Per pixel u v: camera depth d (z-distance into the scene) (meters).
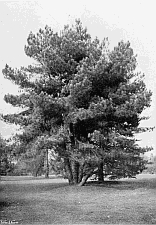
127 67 25.59
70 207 15.72
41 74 27.02
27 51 27.08
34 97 23.48
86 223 11.69
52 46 26.42
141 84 26.28
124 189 24.03
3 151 24.44
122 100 25.25
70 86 23.48
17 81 26.03
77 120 24.84
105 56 25.73
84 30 28.34
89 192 22.34
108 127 26.55
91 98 25.02
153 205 16.17
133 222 11.84
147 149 27.58
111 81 25.91
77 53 26.28
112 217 12.88
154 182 30.09
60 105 23.86
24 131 25.47
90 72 24.06
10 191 23.36
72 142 25.95
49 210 14.71
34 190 24.03
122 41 27.25
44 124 25.58
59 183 30.16
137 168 27.30
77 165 26.88
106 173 27.86
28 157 25.89
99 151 24.70
